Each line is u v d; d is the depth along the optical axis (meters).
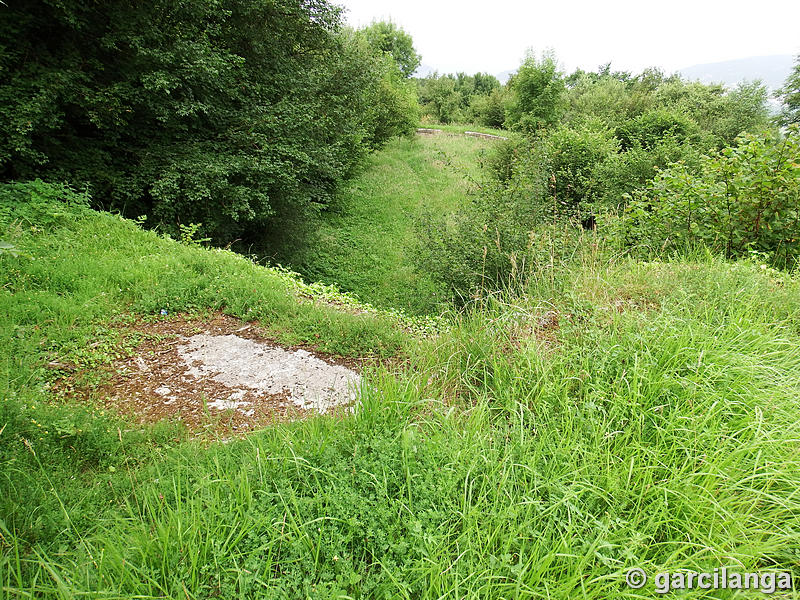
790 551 1.86
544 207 6.82
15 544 1.80
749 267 4.67
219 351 4.22
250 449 2.64
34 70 7.18
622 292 4.24
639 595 1.65
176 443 2.87
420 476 2.21
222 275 5.75
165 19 8.82
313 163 11.06
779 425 2.38
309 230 12.99
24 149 6.59
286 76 11.53
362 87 15.53
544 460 2.32
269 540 1.90
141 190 8.23
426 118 42.59
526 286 4.80
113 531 1.96
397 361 3.99
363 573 1.83
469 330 3.81
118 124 8.03
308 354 4.20
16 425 2.69
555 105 22.48
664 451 2.34
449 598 1.68
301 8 11.98
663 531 1.99
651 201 6.64
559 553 1.76
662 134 19.77
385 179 20.31
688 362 2.84
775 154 5.45
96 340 4.13
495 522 1.97
